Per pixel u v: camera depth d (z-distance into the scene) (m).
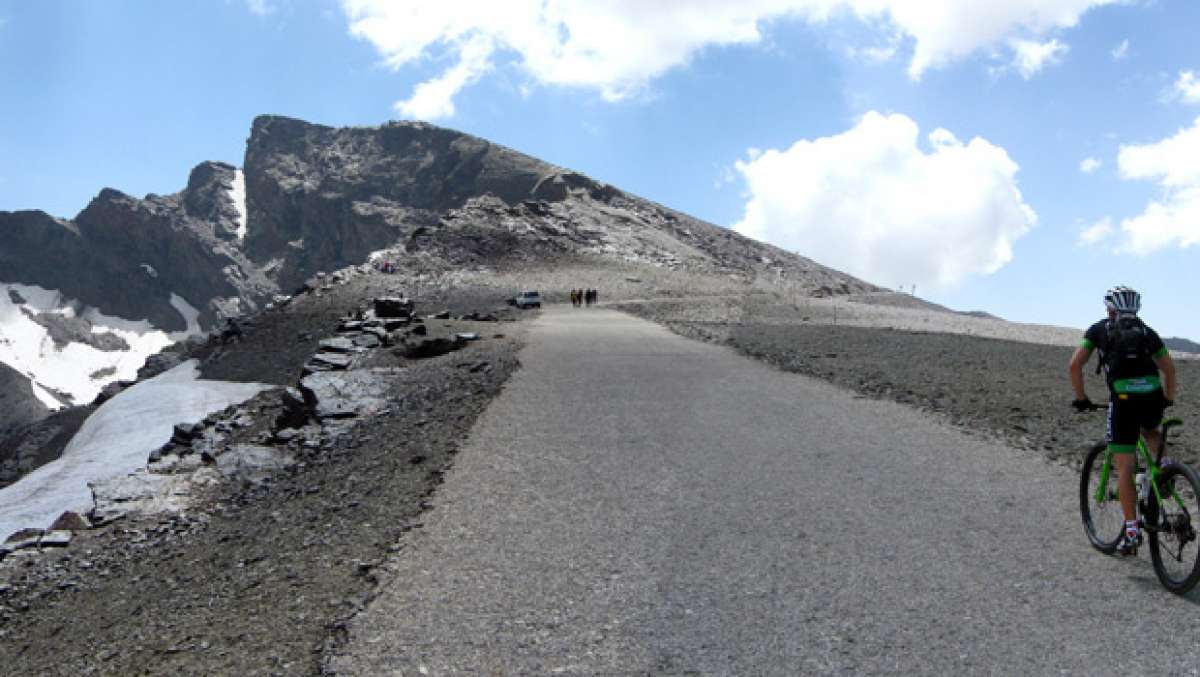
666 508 8.48
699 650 5.42
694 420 13.08
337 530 8.60
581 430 12.47
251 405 26.50
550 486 9.41
